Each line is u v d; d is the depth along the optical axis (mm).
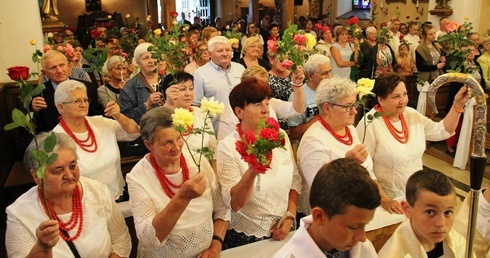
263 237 2355
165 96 3225
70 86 2602
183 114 1891
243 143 1844
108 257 1997
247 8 18969
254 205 2318
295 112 3125
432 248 1689
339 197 1245
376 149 2744
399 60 6953
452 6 7961
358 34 6848
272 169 2338
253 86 2291
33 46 5012
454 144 5484
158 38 3977
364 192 1237
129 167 3311
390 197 2762
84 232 1910
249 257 2148
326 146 2469
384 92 2727
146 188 2021
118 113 2727
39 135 1846
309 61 3428
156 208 2020
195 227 2064
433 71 6477
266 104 2307
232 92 2363
